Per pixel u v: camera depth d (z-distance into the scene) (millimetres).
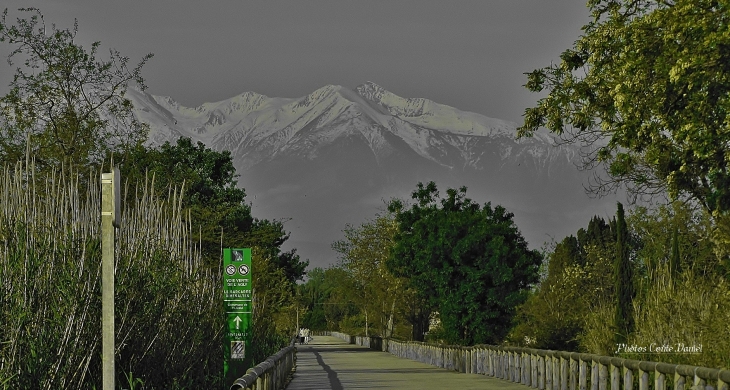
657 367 20922
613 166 29750
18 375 16516
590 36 28016
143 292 19812
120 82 41594
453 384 33875
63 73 40312
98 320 18312
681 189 27609
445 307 51750
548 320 41688
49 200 19234
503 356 36906
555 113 28734
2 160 38719
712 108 25516
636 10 27781
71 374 17703
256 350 38781
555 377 28719
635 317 27938
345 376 40250
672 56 25281
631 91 26172
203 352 26219
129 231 21203
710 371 18531
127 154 40781
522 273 52531
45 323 17312
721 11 24125
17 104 40000
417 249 57906
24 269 17281
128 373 19516
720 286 25016
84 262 18203
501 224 53500
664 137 27094
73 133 39812
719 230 26656
